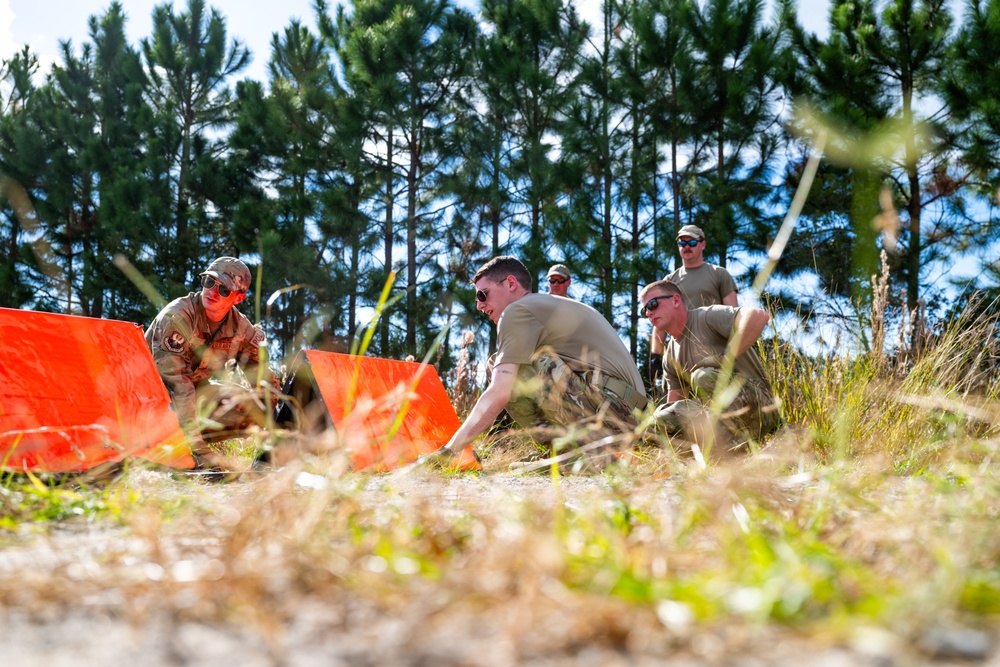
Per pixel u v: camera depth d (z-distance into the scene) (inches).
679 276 214.2
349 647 24.3
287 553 35.2
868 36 478.9
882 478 71.2
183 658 23.9
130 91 747.4
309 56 697.6
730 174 543.2
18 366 95.0
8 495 61.0
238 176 728.3
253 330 157.5
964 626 25.7
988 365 132.6
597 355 139.7
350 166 662.5
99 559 38.5
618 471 67.4
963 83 458.9
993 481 56.0
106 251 669.3
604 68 575.5
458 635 25.0
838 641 23.8
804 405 133.7
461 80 637.3
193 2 767.1
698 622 25.3
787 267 490.3
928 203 470.0
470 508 52.6
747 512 46.3
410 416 146.3
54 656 24.2
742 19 514.9
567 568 31.8
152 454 98.9
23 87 781.3
